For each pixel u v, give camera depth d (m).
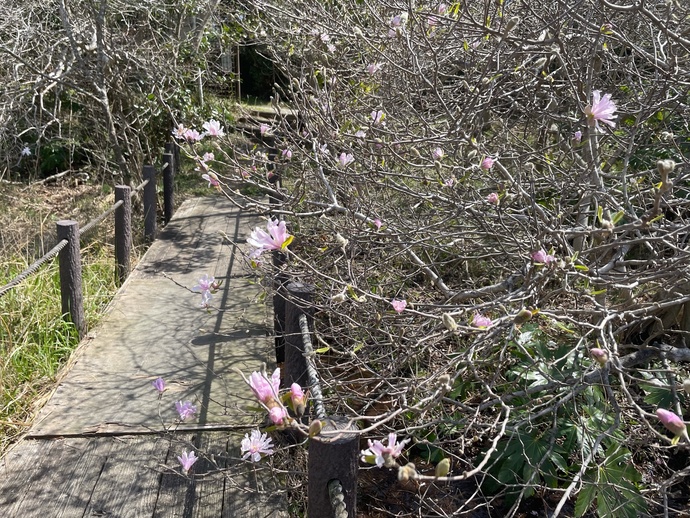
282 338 3.71
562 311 2.69
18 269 4.72
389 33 3.66
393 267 3.82
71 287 3.79
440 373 2.34
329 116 3.71
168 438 2.78
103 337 3.90
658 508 2.86
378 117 3.23
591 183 3.23
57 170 8.71
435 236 3.27
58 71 6.95
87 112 8.45
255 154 4.13
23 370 3.37
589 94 2.74
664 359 3.02
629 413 2.99
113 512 2.41
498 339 2.67
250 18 7.38
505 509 2.91
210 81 9.37
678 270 2.56
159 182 8.07
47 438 2.86
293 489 2.61
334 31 4.12
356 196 3.30
